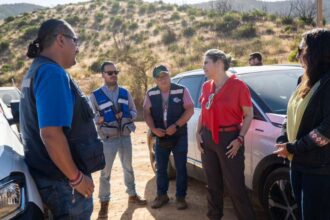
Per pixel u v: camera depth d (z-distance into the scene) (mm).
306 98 2832
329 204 2885
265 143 4020
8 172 2592
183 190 5117
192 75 5965
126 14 56031
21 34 52438
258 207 4840
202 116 4121
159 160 5227
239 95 3869
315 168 2828
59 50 2766
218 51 3939
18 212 2516
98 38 47438
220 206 4273
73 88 2764
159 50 35031
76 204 2824
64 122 2557
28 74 2723
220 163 4039
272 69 5082
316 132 2725
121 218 5047
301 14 39844
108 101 5117
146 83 15094
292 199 3766
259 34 33875
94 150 2822
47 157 2754
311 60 2771
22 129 2832
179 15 48312
